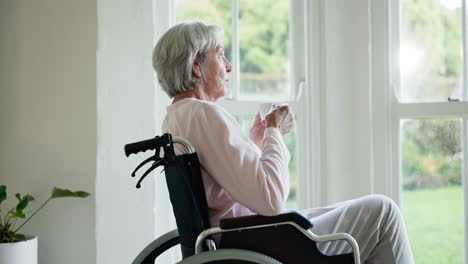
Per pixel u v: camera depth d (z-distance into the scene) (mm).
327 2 2295
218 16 2305
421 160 2340
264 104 1488
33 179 2033
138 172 2033
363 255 1405
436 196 2336
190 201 1260
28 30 2039
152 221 2051
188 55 1406
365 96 2279
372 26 2297
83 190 1990
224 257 1180
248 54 2336
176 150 1347
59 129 2014
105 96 1991
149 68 2045
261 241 1249
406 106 2299
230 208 1348
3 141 2061
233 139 1284
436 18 2352
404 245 1421
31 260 1832
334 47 2297
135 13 2029
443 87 2350
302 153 2338
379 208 1404
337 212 1431
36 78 2035
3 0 2053
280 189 1264
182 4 2270
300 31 2365
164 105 2154
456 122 2311
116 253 2002
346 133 2301
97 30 1977
